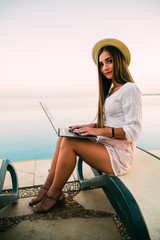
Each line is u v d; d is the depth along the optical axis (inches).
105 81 62.7
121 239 47.4
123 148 50.6
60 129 57.4
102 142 55.5
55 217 56.7
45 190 61.5
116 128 48.7
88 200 67.7
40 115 472.7
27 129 318.3
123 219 35.2
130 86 48.1
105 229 51.3
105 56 55.2
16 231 50.6
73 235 48.9
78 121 357.4
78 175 78.9
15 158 187.6
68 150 50.5
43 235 49.0
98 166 50.7
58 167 52.4
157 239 27.4
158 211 31.8
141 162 56.1
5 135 277.7
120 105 51.6
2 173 54.2
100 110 61.3
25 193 73.7
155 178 44.5
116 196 37.5
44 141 250.8
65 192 74.2
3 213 59.2
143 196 36.2
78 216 57.3
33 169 99.7
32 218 56.2
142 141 229.1
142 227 28.6
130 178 45.1
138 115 47.7
